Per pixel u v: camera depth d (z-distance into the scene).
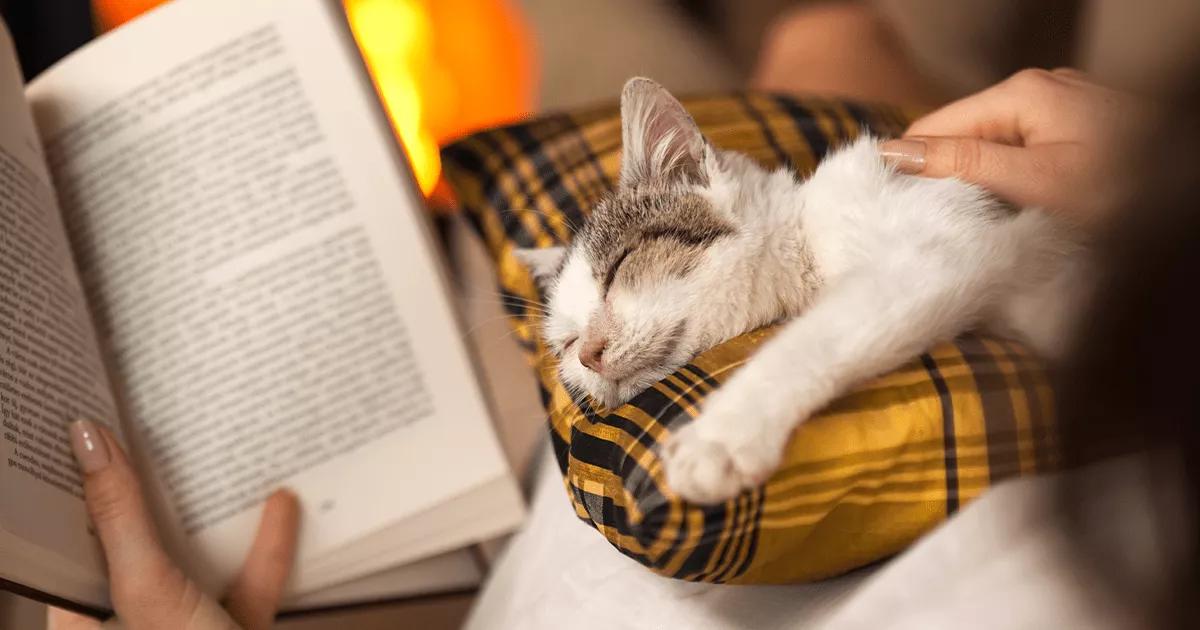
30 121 1.25
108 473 1.13
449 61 2.30
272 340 1.25
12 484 1.01
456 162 1.50
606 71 2.32
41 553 1.02
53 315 1.17
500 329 1.74
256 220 1.26
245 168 1.26
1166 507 0.45
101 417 1.18
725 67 2.33
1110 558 0.50
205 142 1.27
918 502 0.83
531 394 1.63
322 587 1.25
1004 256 0.93
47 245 1.20
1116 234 0.41
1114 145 0.45
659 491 0.77
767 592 0.91
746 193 1.12
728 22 2.37
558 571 1.08
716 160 1.14
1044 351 0.90
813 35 2.05
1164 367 0.39
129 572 1.11
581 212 1.35
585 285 1.15
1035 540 0.66
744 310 1.06
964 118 1.15
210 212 1.26
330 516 1.23
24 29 1.89
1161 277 0.38
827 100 1.49
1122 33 0.99
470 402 1.24
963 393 0.84
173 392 1.24
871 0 2.06
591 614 0.99
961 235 0.97
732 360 0.91
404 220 1.26
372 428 1.24
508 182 1.44
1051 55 1.65
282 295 1.25
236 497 1.23
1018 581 0.65
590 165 1.39
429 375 1.25
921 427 0.82
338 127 1.26
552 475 1.27
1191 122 0.37
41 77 1.31
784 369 0.81
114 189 1.27
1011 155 1.05
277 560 1.20
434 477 1.23
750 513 0.77
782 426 0.79
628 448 0.83
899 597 0.73
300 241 1.25
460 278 1.88
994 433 0.83
